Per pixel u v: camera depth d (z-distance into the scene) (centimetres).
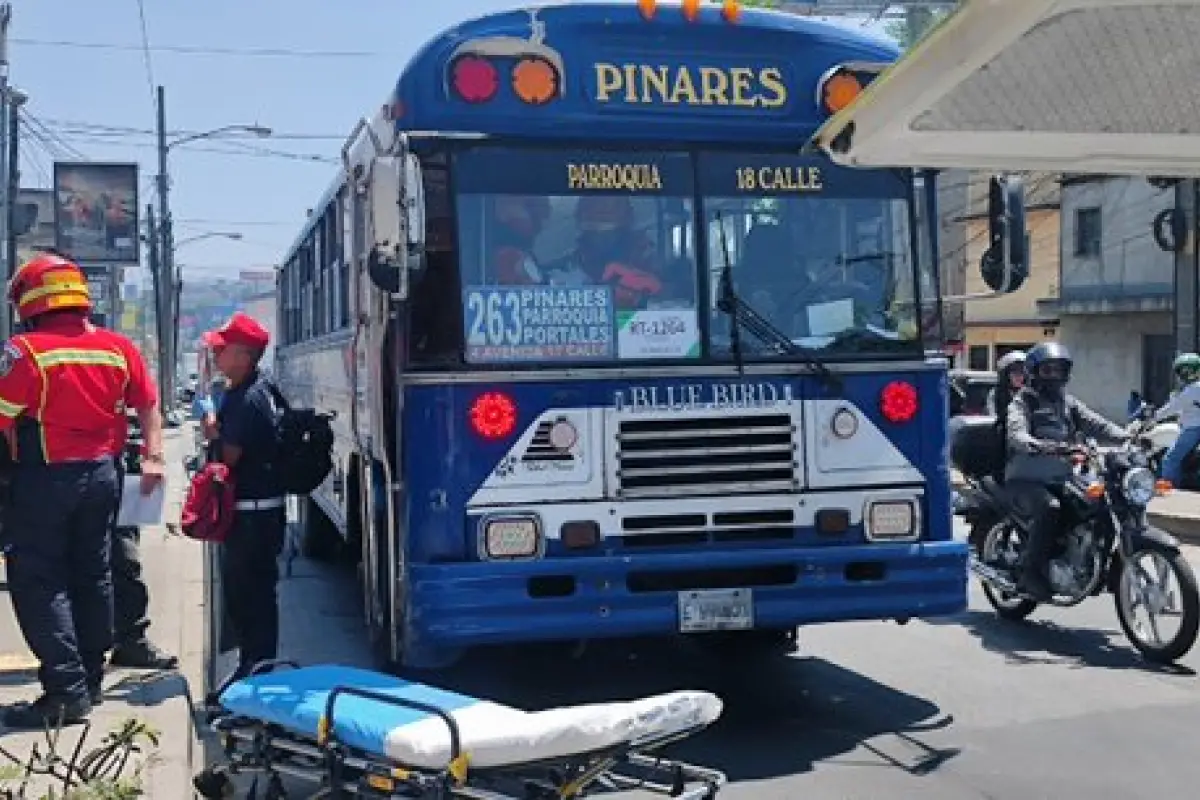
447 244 612
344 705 466
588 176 630
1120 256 3312
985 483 896
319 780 471
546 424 611
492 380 608
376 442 654
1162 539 775
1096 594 827
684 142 644
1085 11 261
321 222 1009
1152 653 783
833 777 585
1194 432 1561
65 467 611
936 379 662
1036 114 314
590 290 624
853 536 641
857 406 645
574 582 604
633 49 639
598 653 828
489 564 597
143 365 670
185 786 538
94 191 3878
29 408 603
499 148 622
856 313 655
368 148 702
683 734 450
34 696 662
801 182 655
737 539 627
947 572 650
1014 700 712
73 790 439
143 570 1080
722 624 615
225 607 712
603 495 613
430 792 417
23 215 2122
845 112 325
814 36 661
